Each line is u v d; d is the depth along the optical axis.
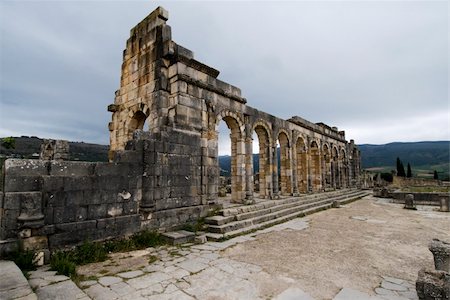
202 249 9.27
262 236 11.31
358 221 15.03
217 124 14.82
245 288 6.11
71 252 7.88
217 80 15.12
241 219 13.20
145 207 10.08
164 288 6.04
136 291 5.86
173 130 12.16
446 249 5.62
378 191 30.89
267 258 8.32
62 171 8.15
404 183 47.69
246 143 17.34
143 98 13.89
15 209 7.09
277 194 20.14
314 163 29.31
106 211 9.06
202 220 12.38
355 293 5.91
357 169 42.50
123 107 15.32
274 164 20.36
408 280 6.70
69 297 5.20
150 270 7.16
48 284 5.80
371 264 7.85
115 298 5.51
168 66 13.27
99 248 8.39
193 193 12.35
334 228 13.05
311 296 5.76
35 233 7.32
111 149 15.65
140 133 10.64
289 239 10.80
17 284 5.10
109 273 6.91
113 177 9.35
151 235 10.00
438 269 5.65
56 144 16.77
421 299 5.25
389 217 16.50
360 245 9.93
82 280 6.42
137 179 10.10
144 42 14.28
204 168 13.01
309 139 27.11
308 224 14.08
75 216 8.26
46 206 7.68
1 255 6.74
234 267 7.47
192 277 6.71
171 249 9.23
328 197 24.58
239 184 16.58
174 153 11.62
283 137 23.00
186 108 12.99
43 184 7.66
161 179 10.92
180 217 11.53
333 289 6.12
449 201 19.02
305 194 24.56
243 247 9.59
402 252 9.08
